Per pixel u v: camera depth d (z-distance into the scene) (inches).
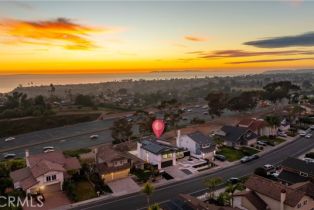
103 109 6756.9
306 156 2851.9
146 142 2886.3
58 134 4505.4
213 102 5083.7
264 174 2285.9
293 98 6427.2
